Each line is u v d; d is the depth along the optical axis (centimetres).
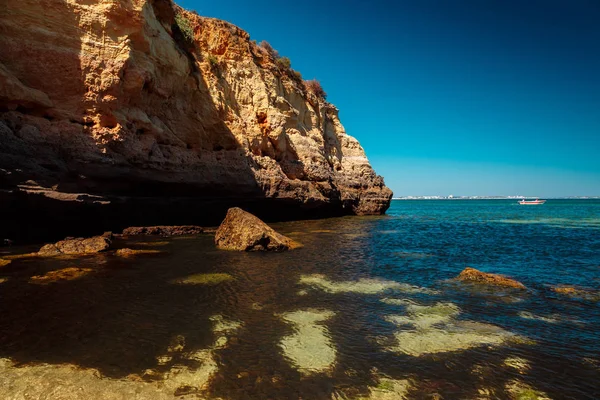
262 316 876
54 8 1784
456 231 2975
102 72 1912
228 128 3030
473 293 1101
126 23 2019
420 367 639
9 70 1678
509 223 3966
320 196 3919
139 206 2262
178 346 698
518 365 651
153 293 1031
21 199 1605
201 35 3325
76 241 1614
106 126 1977
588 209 8662
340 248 1917
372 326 827
